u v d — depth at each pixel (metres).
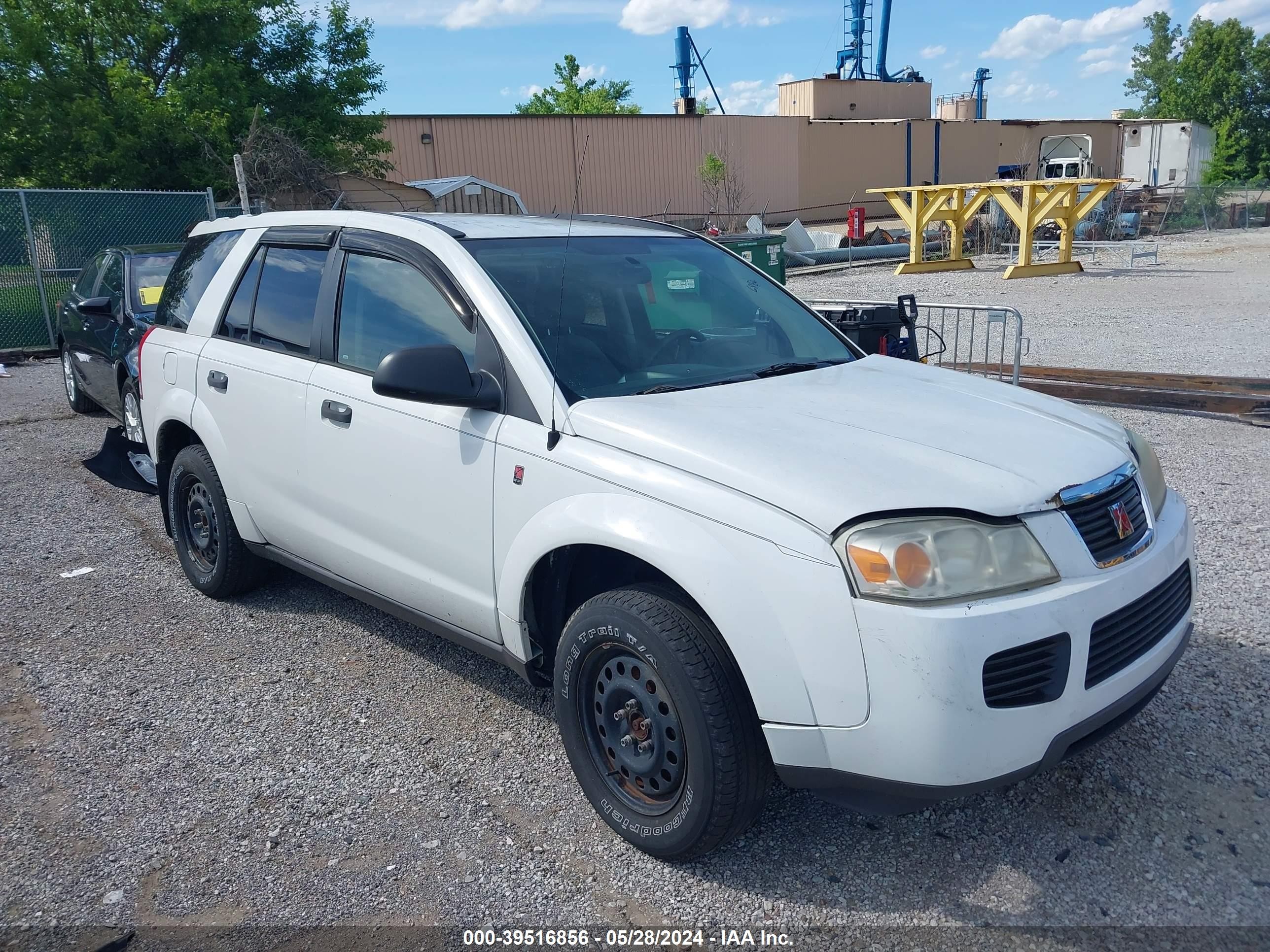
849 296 18.52
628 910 2.79
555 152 39.62
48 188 20.89
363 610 4.99
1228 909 2.71
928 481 2.63
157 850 3.08
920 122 51.31
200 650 4.54
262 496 4.45
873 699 2.46
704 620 2.77
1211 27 64.06
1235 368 10.53
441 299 3.61
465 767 3.53
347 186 24.11
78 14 21.62
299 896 2.86
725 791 2.71
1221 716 3.66
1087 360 11.26
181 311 5.14
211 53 22.83
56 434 9.27
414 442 3.58
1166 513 3.17
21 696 4.11
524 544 3.14
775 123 46.19
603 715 3.06
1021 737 2.50
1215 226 36.81
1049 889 2.82
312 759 3.60
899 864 2.95
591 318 3.52
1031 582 2.55
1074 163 38.69
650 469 2.86
